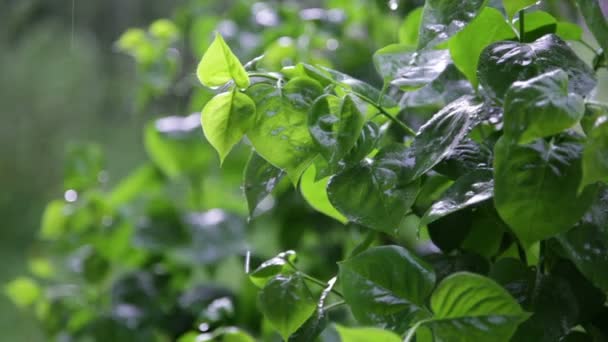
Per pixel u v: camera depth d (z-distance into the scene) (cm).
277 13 260
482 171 123
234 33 255
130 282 242
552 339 122
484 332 118
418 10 153
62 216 254
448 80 140
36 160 689
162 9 512
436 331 119
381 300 123
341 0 268
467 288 118
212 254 237
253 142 125
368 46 255
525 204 115
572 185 115
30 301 257
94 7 540
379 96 131
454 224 132
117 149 658
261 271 129
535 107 114
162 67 277
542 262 128
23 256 616
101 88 670
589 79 120
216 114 124
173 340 235
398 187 125
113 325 235
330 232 251
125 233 253
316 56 244
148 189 266
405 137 152
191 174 259
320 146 122
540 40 122
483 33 129
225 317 184
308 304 126
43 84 676
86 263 252
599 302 127
